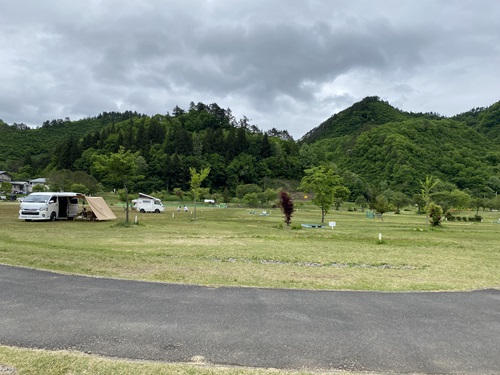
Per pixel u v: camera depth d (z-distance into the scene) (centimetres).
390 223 3691
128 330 480
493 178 11119
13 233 1664
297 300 654
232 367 385
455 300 700
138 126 15262
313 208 7800
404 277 942
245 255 1246
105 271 852
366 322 547
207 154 12975
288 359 411
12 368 370
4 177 9669
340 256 1309
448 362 419
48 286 695
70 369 371
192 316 545
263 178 12419
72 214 2780
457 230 2944
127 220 2466
